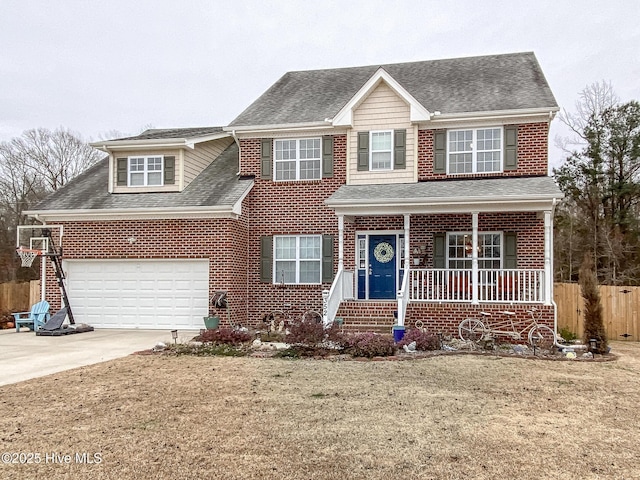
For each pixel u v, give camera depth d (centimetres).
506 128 1777
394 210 1642
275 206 1928
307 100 2094
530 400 887
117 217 1866
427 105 1881
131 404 850
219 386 974
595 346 1364
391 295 1831
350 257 1853
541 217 1711
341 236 1706
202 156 2114
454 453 638
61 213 1883
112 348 1426
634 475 576
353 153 1883
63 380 1025
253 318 1917
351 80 2216
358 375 1073
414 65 2248
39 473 578
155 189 1966
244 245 1905
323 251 1878
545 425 750
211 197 1848
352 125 1867
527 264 1716
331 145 1902
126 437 691
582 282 1413
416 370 1123
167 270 1844
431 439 686
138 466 596
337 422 754
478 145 1806
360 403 855
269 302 1911
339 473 578
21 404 850
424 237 1798
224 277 1778
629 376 1094
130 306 1866
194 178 2048
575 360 1259
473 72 2088
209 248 1795
